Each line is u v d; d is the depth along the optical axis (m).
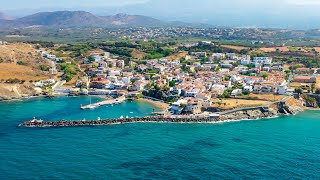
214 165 193.38
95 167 189.12
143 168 188.50
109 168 188.12
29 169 186.12
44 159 199.12
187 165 193.00
